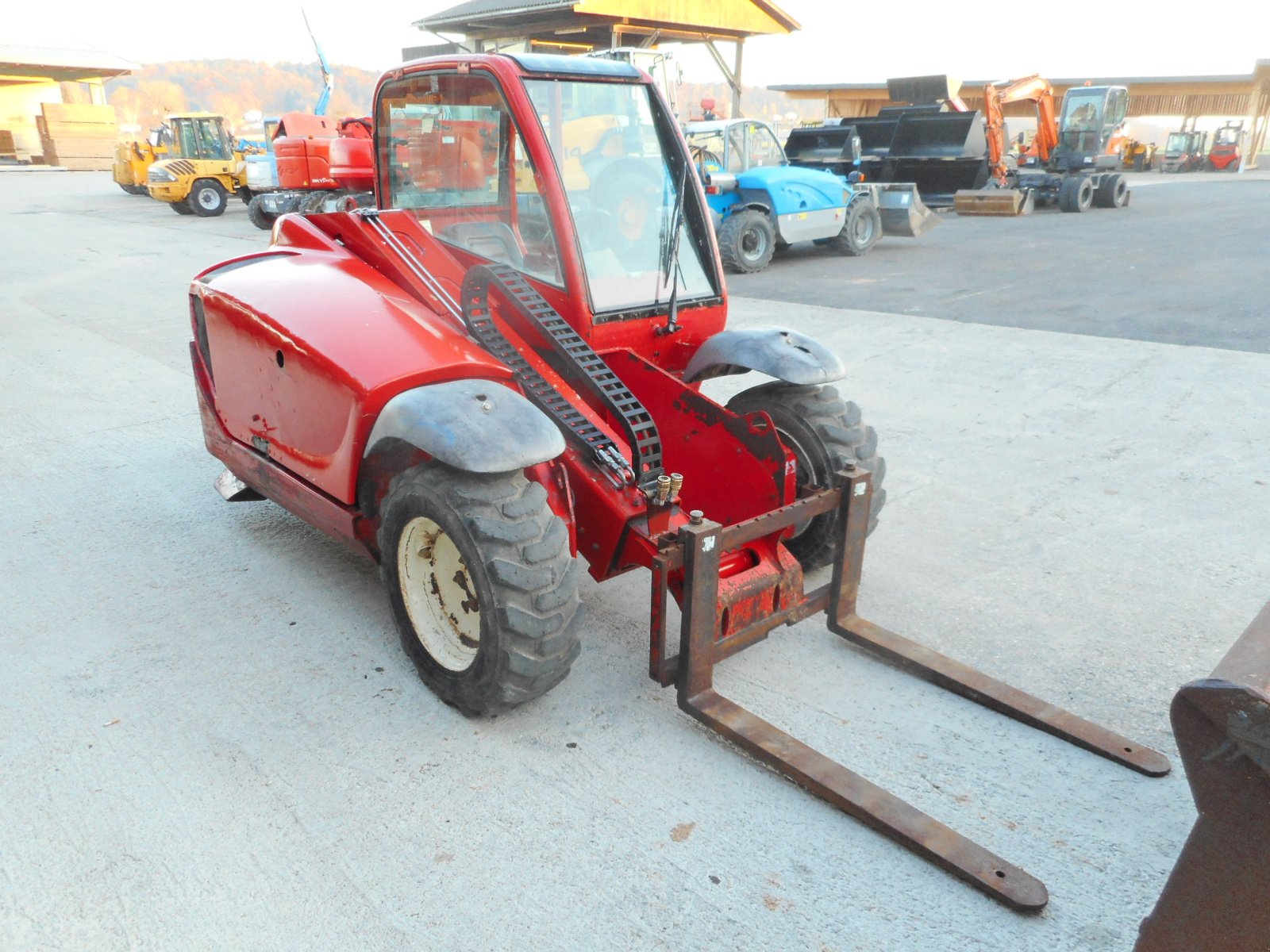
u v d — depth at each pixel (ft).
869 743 8.79
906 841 7.36
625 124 10.61
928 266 40.14
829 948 6.55
